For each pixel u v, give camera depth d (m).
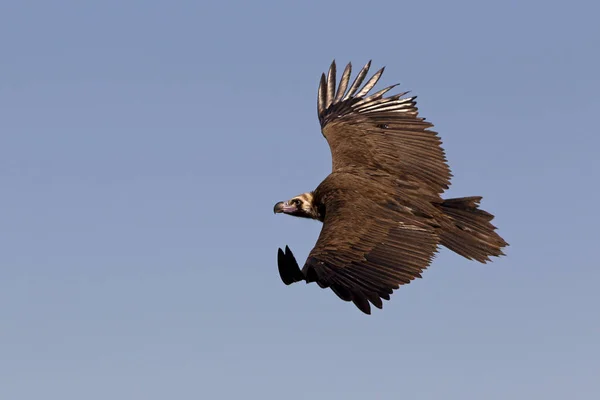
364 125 19.08
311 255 15.91
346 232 16.33
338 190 17.58
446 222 16.91
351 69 20.11
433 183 17.80
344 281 15.48
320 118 19.77
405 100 19.22
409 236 16.42
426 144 18.47
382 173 17.89
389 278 15.63
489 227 16.88
